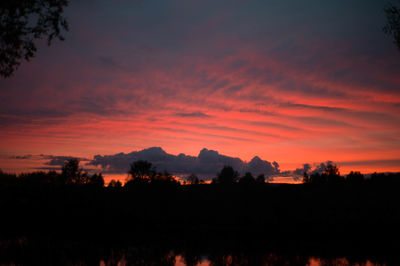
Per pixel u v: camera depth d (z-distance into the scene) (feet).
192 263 79.46
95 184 258.98
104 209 180.86
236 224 164.25
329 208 199.62
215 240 122.11
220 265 78.28
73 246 95.66
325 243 119.75
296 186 266.57
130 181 261.44
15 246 91.97
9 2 45.96
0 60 50.29
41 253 82.84
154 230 143.33
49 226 140.05
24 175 248.32
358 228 153.89
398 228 153.38
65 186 241.55
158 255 88.12
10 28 48.21
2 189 201.77
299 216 181.16
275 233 142.72
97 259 79.00
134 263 77.15
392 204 205.36
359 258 92.27
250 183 291.99
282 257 91.66
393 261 88.43
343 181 288.10
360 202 212.23
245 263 82.12
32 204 175.42
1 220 144.36
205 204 212.84
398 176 279.90
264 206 207.31
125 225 151.64
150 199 220.23
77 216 161.99
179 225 157.28
